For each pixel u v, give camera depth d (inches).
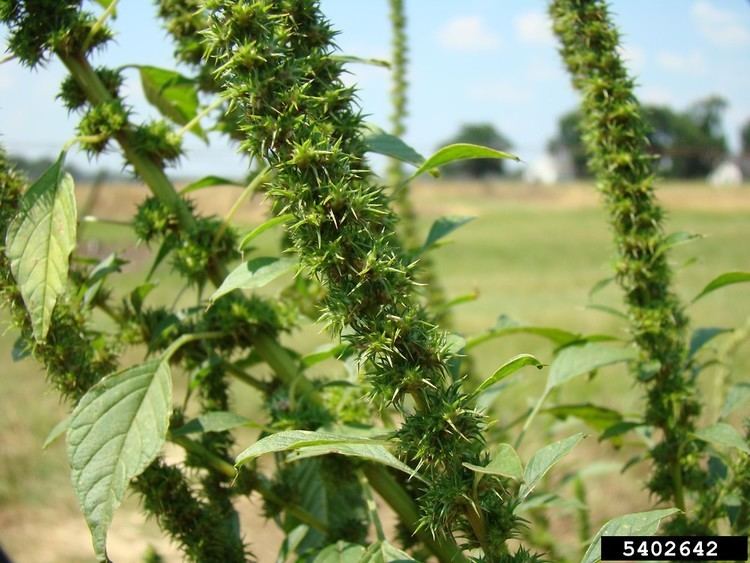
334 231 6.3
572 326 53.0
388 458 6.4
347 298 6.3
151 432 7.6
